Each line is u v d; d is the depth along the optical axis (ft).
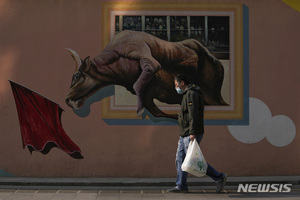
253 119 22.12
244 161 21.99
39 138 21.99
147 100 21.99
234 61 22.16
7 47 21.94
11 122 21.94
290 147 22.04
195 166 18.03
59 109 21.98
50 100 21.99
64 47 22.02
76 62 22.03
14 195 18.56
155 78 21.98
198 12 22.15
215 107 22.11
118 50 22.09
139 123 21.97
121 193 19.10
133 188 20.24
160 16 22.12
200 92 18.76
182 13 22.12
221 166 21.97
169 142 21.95
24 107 21.99
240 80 22.13
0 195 18.56
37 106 22.03
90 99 21.98
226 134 22.02
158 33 22.15
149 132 21.97
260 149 22.04
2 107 21.94
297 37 22.00
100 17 22.08
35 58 21.97
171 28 22.15
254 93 22.11
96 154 21.94
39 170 21.95
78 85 22.02
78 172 21.95
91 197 18.21
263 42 22.02
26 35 21.97
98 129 21.95
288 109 22.11
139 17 22.13
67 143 21.95
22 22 21.95
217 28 22.06
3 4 21.95
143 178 21.62
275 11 22.03
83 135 21.94
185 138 18.76
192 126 18.10
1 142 21.94
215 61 22.11
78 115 21.95
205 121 22.04
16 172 21.94
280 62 22.07
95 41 22.04
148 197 18.17
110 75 22.04
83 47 22.04
